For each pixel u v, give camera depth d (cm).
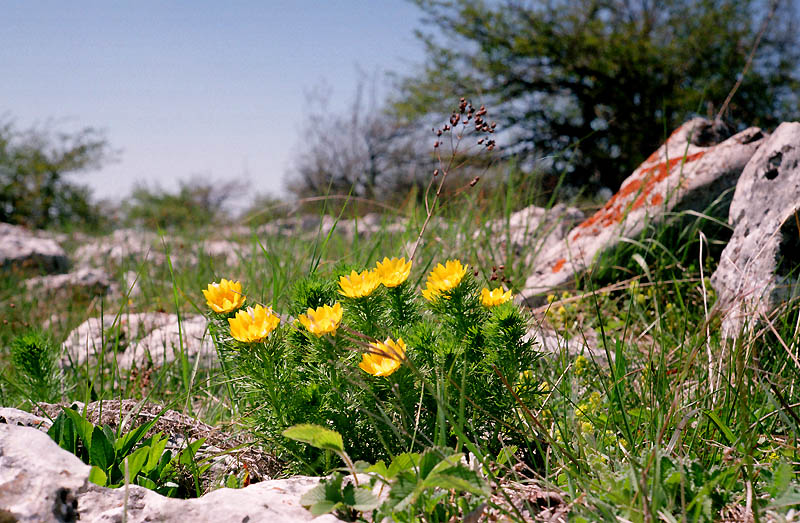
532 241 212
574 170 693
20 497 74
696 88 682
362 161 825
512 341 94
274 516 75
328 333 90
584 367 119
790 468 81
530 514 77
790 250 134
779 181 146
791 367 115
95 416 109
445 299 96
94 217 712
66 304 252
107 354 168
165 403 135
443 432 82
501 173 245
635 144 677
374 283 96
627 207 182
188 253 299
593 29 736
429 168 607
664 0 746
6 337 203
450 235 211
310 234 256
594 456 89
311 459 93
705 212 168
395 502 73
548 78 764
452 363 93
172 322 189
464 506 77
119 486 85
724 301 141
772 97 690
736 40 697
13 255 334
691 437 97
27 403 124
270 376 92
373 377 91
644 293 168
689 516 76
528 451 95
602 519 76
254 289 182
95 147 745
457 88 770
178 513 75
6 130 705
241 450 100
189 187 805
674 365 127
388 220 233
